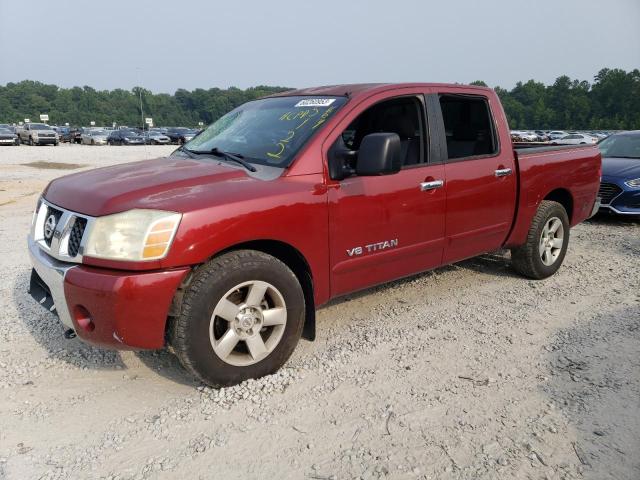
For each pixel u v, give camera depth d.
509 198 4.79
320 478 2.48
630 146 9.66
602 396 3.15
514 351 3.74
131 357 3.67
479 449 2.68
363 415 2.96
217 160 3.74
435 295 4.90
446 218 4.27
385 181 3.81
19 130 40.81
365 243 3.75
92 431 2.85
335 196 3.53
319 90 4.20
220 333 3.20
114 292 2.78
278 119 3.97
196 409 3.03
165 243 2.84
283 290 3.28
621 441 2.74
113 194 3.02
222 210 3.00
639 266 5.88
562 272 5.65
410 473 2.51
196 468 2.55
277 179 3.37
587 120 119.44
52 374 3.44
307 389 3.23
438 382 3.32
